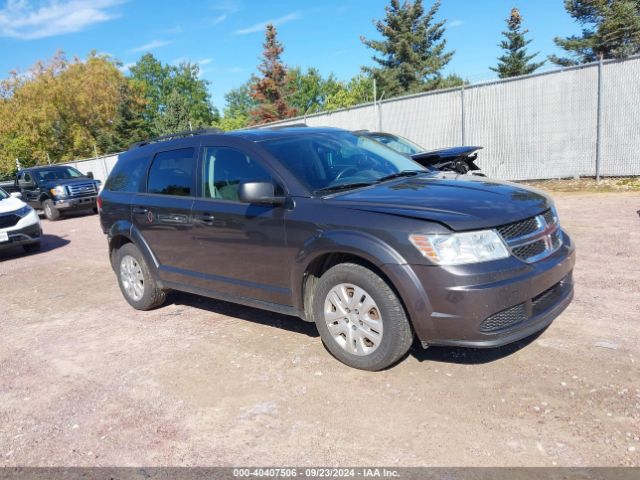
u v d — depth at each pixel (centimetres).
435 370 361
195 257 479
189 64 7250
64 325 550
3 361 463
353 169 435
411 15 4109
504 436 282
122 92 4828
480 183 397
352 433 298
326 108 6106
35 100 4481
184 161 496
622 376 330
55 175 1734
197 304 575
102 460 297
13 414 363
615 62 1177
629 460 254
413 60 4116
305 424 312
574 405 304
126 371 412
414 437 289
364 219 347
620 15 2808
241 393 357
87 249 1035
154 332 496
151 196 526
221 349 436
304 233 377
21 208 1022
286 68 5141
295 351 416
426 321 324
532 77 1304
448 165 765
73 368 431
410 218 330
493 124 1388
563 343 385
